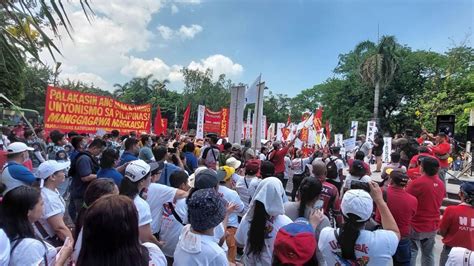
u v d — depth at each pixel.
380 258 2.58
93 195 2.77
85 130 9.86
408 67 40.03
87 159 5.25
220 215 2.41
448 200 9.78
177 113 72.38
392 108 43.50
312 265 2.74
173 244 3.66
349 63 45.81
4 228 2.33
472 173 15.04
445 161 8.77
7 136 8.69
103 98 10.27
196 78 67.94
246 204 5.35
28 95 35.16
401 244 4.11
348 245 2.62
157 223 3.72
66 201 6.91
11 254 2.25
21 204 2.38
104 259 1.67
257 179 5.37
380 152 15.17
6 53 3.03
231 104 9.97
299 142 13.47
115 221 1.68
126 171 3.18
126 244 1.71
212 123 14.94
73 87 57.66
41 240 2.46
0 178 4.24
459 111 28.14
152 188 3.83
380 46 34.38
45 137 8.88
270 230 3.08
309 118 11.98
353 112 42.22
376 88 34.50
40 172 3.32
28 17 2.93
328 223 3.18
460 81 30.78
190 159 7.72
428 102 31.70
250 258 3.16
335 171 6.79
